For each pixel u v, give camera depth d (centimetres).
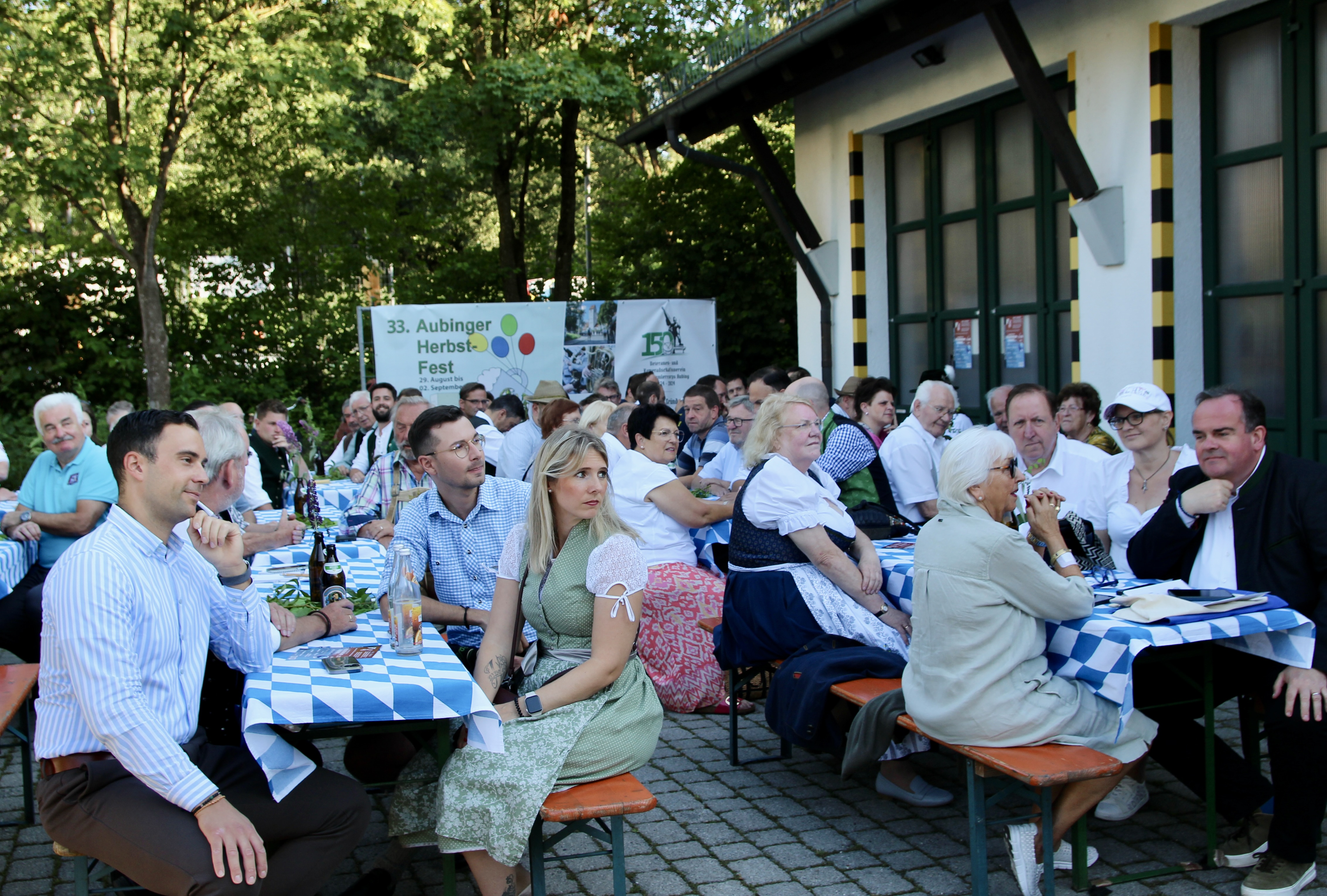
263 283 1747
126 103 1314
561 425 711
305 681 287
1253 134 691
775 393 623
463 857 359
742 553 448
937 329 1002
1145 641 322
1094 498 478
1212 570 373
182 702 283
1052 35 803
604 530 336
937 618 343
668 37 1677
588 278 1877
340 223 1714
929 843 384
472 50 1647
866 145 1044
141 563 273
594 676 323
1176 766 364
